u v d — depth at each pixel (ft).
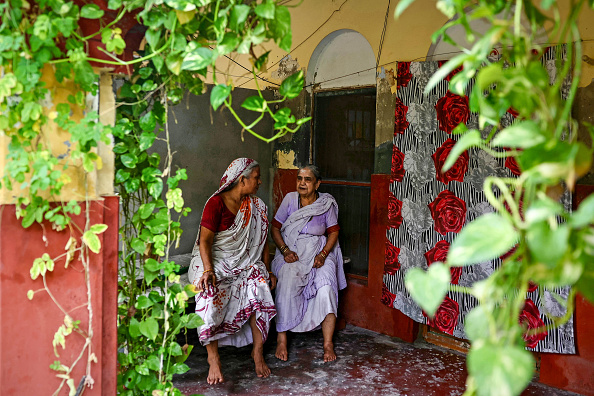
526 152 3.21
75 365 6.15
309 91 16.48
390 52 14.32
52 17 5.41
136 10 6.18
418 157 13.39
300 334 15.16
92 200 6.11
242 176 11.78
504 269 3.31
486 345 2.96
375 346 14.24
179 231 7.22
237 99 16.48
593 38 10.77
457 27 13.15
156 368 7.14
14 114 5.47
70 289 6.05
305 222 14.15
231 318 11.89
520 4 3.38
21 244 5.72
